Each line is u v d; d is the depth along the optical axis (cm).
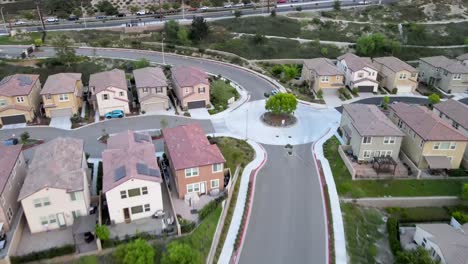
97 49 9019
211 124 6341
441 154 5159
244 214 4341
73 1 11494
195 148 4544
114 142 4669
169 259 3341
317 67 7781
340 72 7544
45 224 3872
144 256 3350
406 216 4597
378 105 7231
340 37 10156
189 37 9631
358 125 5350
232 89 7544
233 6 12069
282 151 5656
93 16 11162
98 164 5084
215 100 7138
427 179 5056
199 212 4125
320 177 5084
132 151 4322
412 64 9362
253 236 4069
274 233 4119
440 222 4569
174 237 3838
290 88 7919
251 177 5028
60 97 6284
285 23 10506
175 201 4403
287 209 4481
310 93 7700
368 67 7681
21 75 6706
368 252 4006
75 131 6000
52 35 9319
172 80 7431
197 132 5016
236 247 3900
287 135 6109
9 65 7706
